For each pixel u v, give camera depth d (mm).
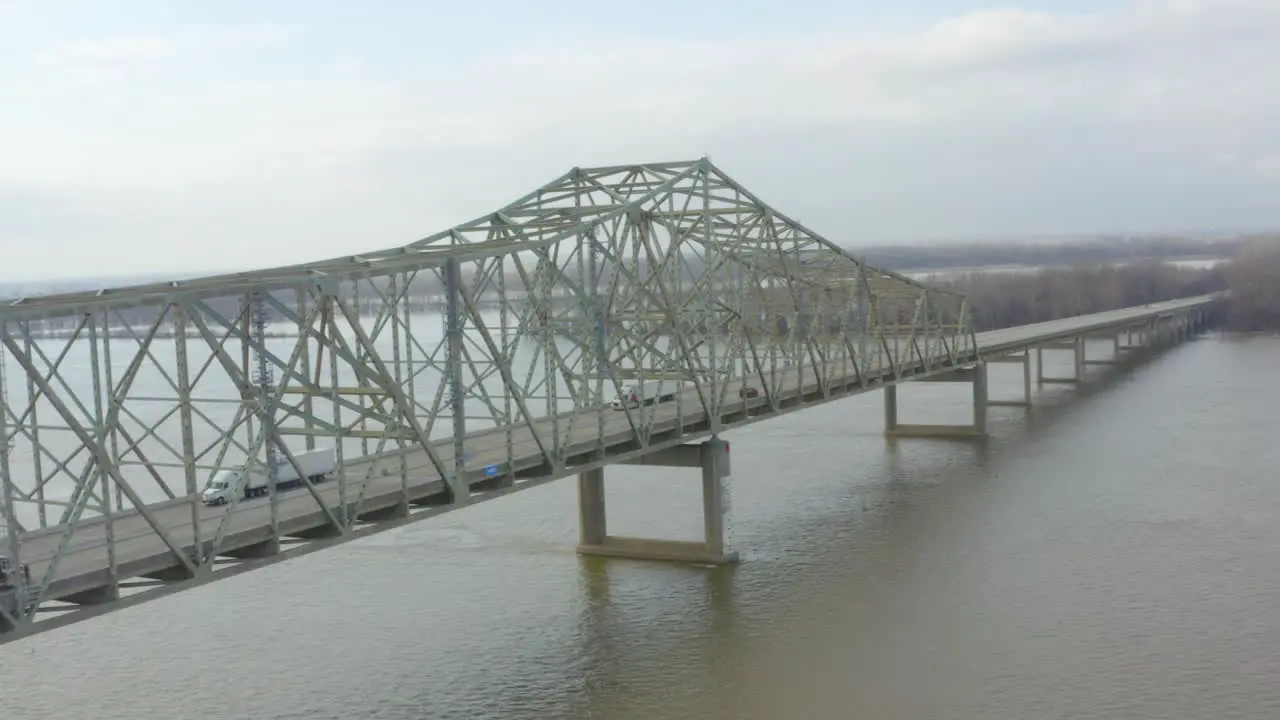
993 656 41719
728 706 38094
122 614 49719
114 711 39156
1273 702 37125
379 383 36312
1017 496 68438
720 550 55031
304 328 33969
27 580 27031
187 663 43594
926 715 36906
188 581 30172
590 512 57500
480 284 44406
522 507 68250
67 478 76312
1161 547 55531
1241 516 61156
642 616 47625
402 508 37031
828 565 54250
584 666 42094
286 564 57094
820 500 69125
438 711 38344
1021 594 48781
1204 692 38031
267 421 32375
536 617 47844
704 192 57812
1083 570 52062
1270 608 45938
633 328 60250
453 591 51938
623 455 49375
